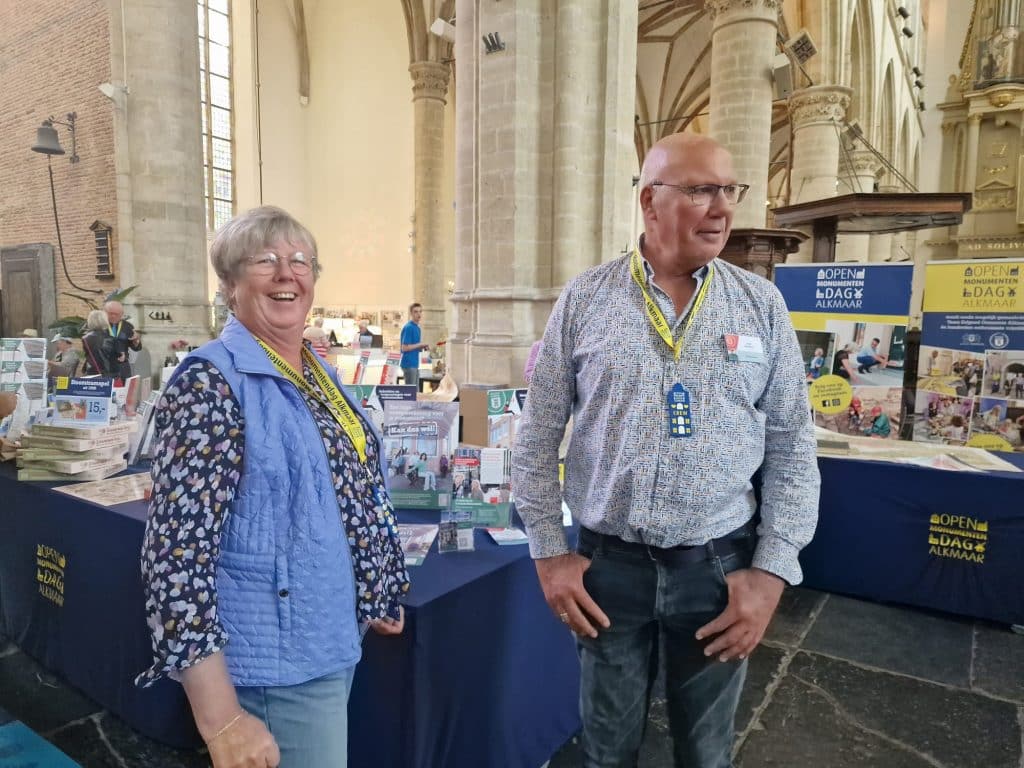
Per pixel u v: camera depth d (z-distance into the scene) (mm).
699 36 19734
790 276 4000
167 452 1053
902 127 21516
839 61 12164
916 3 23031
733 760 2162
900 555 3252
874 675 2668
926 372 3959
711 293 1354
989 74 19203
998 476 2998
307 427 1188
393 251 17656
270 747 1050
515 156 6113
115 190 9453
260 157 17547
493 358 6363
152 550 1013
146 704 2221
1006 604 3010
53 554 2502
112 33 8469
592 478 1406
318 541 1160
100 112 9516
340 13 17828
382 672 1550
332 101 18250
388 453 2373
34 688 2551
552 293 6246
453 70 17641
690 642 1453
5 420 2953
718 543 1373
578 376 1430
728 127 9922
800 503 1368
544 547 1446
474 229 6598
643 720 1555
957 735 2291
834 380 3941
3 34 10992
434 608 1532
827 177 12281
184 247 8758
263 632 1111
